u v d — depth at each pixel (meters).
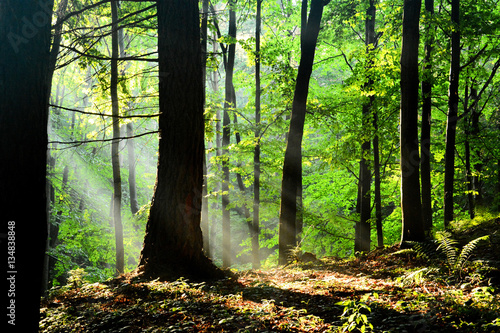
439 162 18.38
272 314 5.39
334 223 16.19
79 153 19.89
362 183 16.39
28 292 3.76
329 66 20.45
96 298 7.03
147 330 5.05
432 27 12.88
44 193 4.02
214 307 5.92
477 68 15.48
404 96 9.92
